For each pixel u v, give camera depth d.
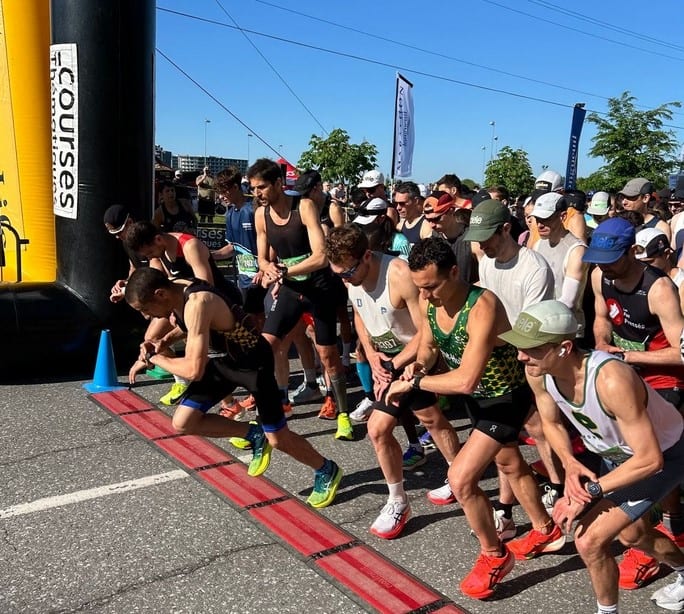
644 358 3.26
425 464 4.44
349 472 4.20
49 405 5.22
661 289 3.20
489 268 3.89
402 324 3.55
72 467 4.10
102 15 5.82
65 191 6.08
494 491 4.00
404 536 3.43
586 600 2.89
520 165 25.38
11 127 7.06
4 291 5.90
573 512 2.35
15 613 2.70
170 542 3.27
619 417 2.26
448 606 2.80
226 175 5.59
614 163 20.02
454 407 5.62
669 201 10.37
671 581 3.02
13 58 6.84
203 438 4.62
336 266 3.39
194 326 3.24
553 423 2.62
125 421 4.87
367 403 5.14
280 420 3.52
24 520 3.45
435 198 4.73
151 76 6.27
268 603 2.81
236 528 3.42
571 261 4.21
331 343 4.64
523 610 2.81
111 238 6.04
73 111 5.94
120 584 2.91
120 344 6.19
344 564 3.10
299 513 3.59
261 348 3.51
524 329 2.29
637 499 2.42
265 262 4.87
